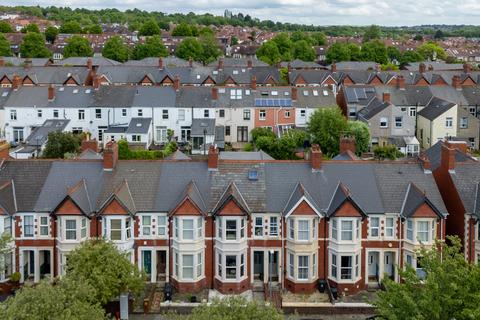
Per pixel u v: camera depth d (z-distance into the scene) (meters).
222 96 124.75
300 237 57.75
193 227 57.28
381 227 58.56
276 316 39.94
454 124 119.69
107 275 49.28
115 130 118.38
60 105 122.69
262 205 58.41
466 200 58.41
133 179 60.28
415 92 131.25
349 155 69.00
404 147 115.00
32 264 58.88
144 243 58.34
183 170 61.19
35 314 39.16
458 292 39.59
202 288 58.59
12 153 103.50
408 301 39.22
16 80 127.69
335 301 56.28
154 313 54.50
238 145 121.44
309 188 59.78
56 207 56.75
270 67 172.62
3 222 56.84
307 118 124.94
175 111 122.69
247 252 58.44
